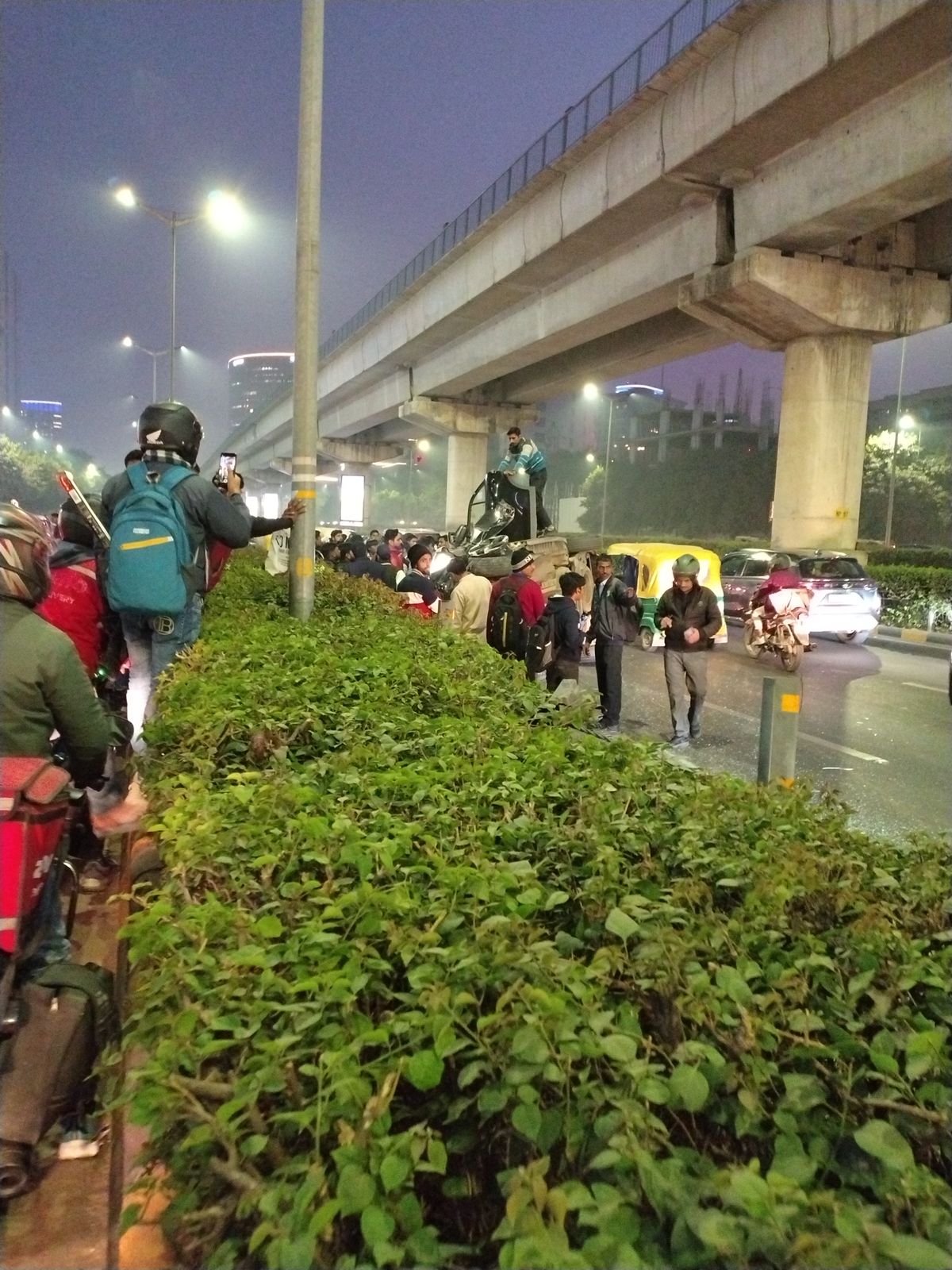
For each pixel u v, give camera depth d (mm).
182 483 5156
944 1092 1828
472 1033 1850
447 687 4941
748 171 21500
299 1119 1620
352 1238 1660
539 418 48000
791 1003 2119
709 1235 1403
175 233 29625
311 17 8438
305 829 2727
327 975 2021
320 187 8469
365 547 16984
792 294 22328
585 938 2516
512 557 9406
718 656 16484
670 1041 2010
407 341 40469
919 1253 1398
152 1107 1723
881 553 27797
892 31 15547
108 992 2641
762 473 68500
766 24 18078
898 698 12539
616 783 3586
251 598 10180
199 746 3826
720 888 2791
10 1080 2451
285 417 68688
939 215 22672
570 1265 1363
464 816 3168
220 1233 1684
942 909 2727
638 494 77688
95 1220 2396
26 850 2459
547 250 27031
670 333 30906
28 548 2693
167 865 2834
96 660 5156
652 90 21172
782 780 3969
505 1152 1827
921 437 70750
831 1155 1744
